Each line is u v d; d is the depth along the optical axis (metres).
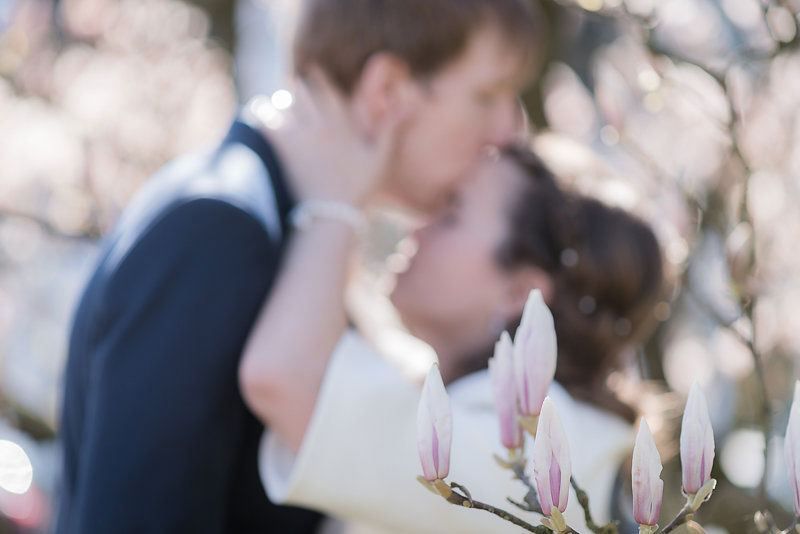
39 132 5.87
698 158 3.99
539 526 1.34
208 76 6.12
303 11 2.43
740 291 1.78
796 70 2.99
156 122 5.76
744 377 3.62
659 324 3.28
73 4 5.96
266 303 2.09
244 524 2.21
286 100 2.37
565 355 2.34
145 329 2.03
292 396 2.01
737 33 3.61
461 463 1.99
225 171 2.19
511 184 2.45
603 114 2.49
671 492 2.96
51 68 5.92
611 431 2.28
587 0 2.14
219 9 5.89
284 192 2.24
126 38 6.02
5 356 6.05
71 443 2.27
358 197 2.28
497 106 2.49
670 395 2.54
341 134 2.33
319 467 2.01
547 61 4.00
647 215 2.46
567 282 2.38
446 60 2.39
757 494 1.67
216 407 2.03
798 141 3.60
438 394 1.37
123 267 2.08
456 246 2.46
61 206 5.44
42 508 4.59
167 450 2.00
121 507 1.98
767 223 3.88
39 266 6.28
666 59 2.04
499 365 1.52
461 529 2.00
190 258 2.05
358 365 2.05
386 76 2.38
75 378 2.23
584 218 2.39
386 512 2.03
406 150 2.44
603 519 2.23
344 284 2.15
